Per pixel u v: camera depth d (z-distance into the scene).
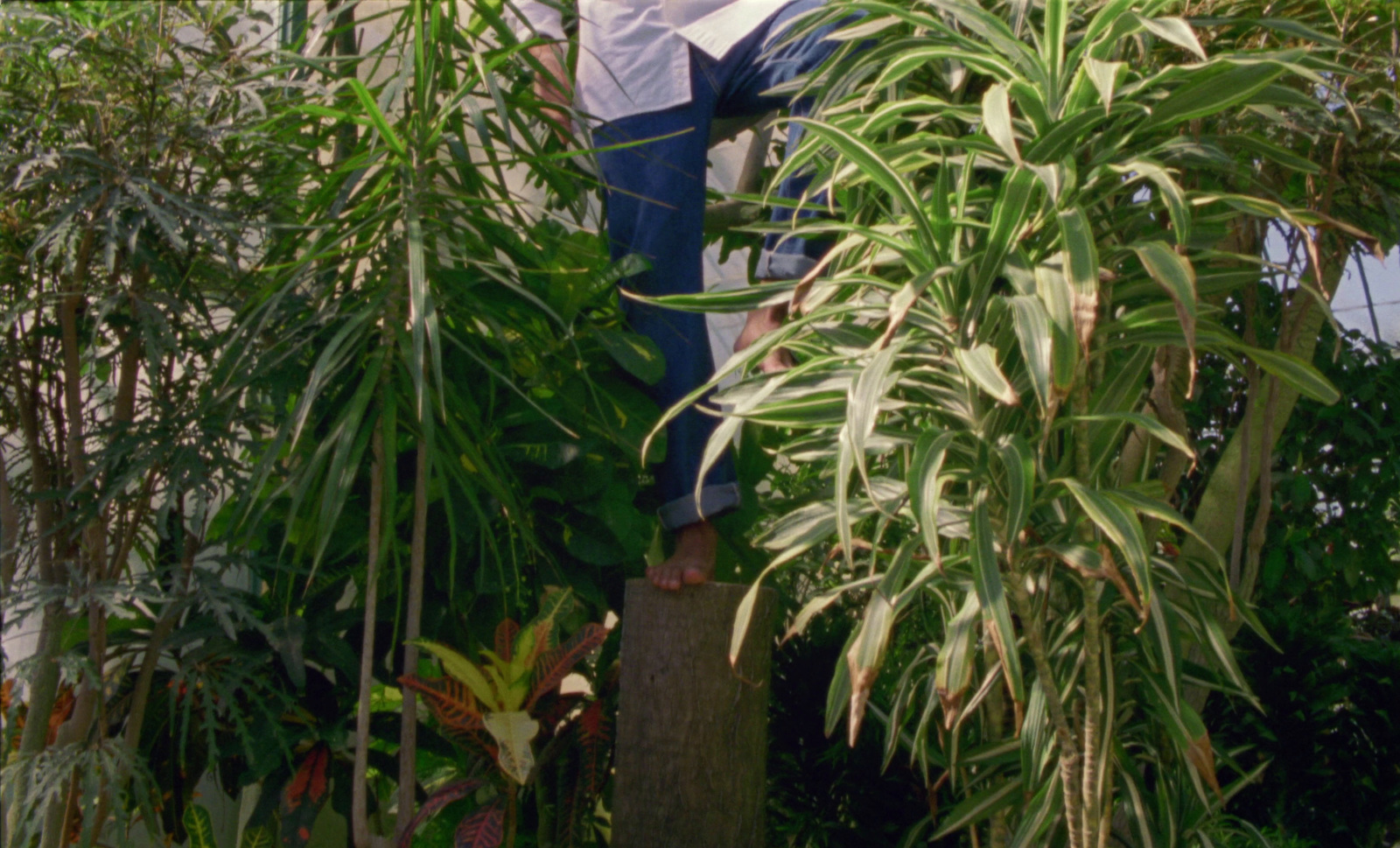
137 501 1.60
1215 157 1.19
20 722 1.77
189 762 1.69
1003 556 1.23
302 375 1.59
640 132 1.73
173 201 1.40
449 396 1.55
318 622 1.66
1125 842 1.41
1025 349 1.01
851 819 1.81
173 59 1.48
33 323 1.56
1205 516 1.73
